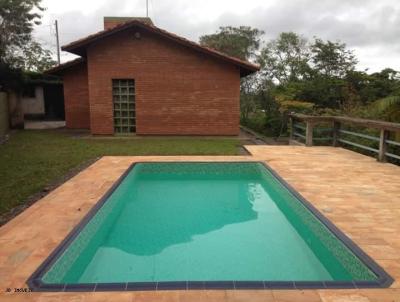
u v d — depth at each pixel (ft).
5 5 61.67
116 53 40.27
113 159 26.30
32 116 71.77
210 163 25.46
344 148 32.45
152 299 8.17
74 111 51.19
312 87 50.34
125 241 14.30
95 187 18.19
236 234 15.12
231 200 20.06
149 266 12.04
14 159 26.61
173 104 41.45
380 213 14.17
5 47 62.13
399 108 29.60
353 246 11.00
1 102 43.11
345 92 49.60
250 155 28.50
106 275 11.39
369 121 26.43
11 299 8.18
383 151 24.91
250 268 11.83
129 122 42.11
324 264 12.23
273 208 18.74
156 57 40.52
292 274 11.44
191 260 12.43
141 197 20.62
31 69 91.15
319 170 22.31
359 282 8.96
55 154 28.89
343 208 14.79
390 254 10.53
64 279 10.53
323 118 33.12
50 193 17.06
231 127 42.22
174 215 17.56
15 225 12.80
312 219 14.15
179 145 34.24
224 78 41.19
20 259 10.15
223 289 8.63
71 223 13.00
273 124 49.11
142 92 41.04
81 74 50.47
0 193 17.47
